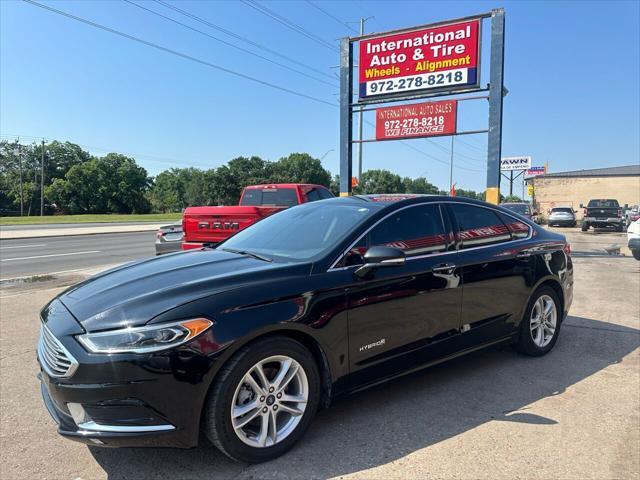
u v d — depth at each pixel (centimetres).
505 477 268
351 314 317
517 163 5872
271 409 285
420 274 358
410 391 389
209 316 262
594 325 591
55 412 271
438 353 378
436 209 399
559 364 452
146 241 2112
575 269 1095
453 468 277
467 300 395
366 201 396
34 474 271
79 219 4944
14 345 498
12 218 5231
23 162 10112
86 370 246
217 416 262
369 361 331
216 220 777
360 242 339
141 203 10444
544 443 306
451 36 1204
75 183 9600
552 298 482
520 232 463
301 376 297
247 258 344
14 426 328
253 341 276
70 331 261
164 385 249
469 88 1198
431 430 323
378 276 333
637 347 504
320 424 332
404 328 349
